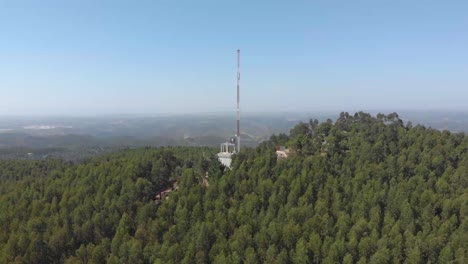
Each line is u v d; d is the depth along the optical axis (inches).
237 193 3235.7
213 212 2994.6
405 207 2792.8
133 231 3110.2
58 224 3166.8
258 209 3038.9
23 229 3115.2
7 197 3892.7
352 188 3147.1
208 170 3779.5
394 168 3408.0
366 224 2652.6
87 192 3585.1
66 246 2960.1
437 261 2437.3
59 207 3444.9
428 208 2819.9
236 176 3420.3
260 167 3513.8
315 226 2714.1
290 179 3267.7
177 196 3314.5
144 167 4008.4
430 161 3496.6
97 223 3115.2
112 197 3442.4
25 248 2847.0
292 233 2647.6
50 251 2888.8
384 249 2380.7
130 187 3499.0
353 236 2541.8
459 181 3206.2
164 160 4207.7
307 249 2529.5
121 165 4101.9
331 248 2450.8
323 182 3262.8
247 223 2822.3
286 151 4222.4
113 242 2790.4
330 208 2947.8
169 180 4178.2
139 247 2664.9
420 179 3184.1
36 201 3516.2
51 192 3759.8
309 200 3061.0
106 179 3727.9
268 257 2493.8
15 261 2628.0
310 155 3892.7
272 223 2679.6
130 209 3297.2
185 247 2689.5
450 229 2630.4
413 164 3467.0
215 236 2731.3
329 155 3818.9
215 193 3257.9
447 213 2822.3
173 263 2522.1
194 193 3299.7
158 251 2664.9
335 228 2721.5
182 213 3009.4
